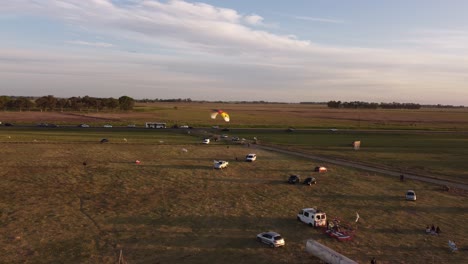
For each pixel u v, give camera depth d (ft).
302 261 101.35
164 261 99.91
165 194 169.58
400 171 232.32
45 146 299.38
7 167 216.74
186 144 338.54
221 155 283.59
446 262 102.99
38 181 187.01
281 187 188.24
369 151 318.24
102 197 162.81
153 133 425.28
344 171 230.68
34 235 117.50
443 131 513.86
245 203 157.79
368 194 176.76
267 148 327.47
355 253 107.76
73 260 100.01
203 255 104.42
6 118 591.78
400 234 124.47
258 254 105.70
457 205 160.25
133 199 160.56
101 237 116.88
